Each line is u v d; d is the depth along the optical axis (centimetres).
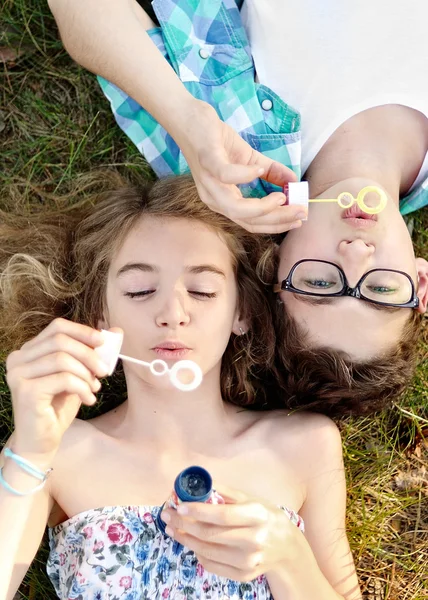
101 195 236
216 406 215
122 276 200
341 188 204
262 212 171
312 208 205
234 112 223
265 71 225
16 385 164
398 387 222
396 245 200
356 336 205
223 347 205
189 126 184
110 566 195
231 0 230
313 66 218
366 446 248
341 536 214
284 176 190
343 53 215
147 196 212
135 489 204
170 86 194
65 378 162
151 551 197
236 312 219
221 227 207
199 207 207
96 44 203
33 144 249
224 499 182
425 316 250
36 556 233
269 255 215
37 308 231
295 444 213
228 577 182
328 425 217
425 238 254
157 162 235
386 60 214
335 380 214
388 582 240
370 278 199
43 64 250
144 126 232
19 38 247
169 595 194
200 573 195
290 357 219
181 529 176
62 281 228
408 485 248
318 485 212
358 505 244
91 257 220
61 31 212
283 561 186
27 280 231
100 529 197
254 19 227
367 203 199
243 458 210
